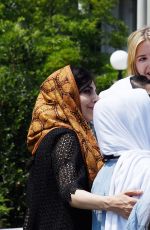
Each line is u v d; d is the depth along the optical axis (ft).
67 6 42.37
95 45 42.88
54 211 12.57
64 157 12.45
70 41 39.63
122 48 43.83
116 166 12.06
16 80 30.22
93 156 12.77
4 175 28.86
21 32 33.86
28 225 12.93
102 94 13.28
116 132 12.10
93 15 42.65
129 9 49.57
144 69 14.29
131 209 11.65
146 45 14.19
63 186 12.23
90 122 13.57
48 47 38.88
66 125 12.80
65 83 12.96
